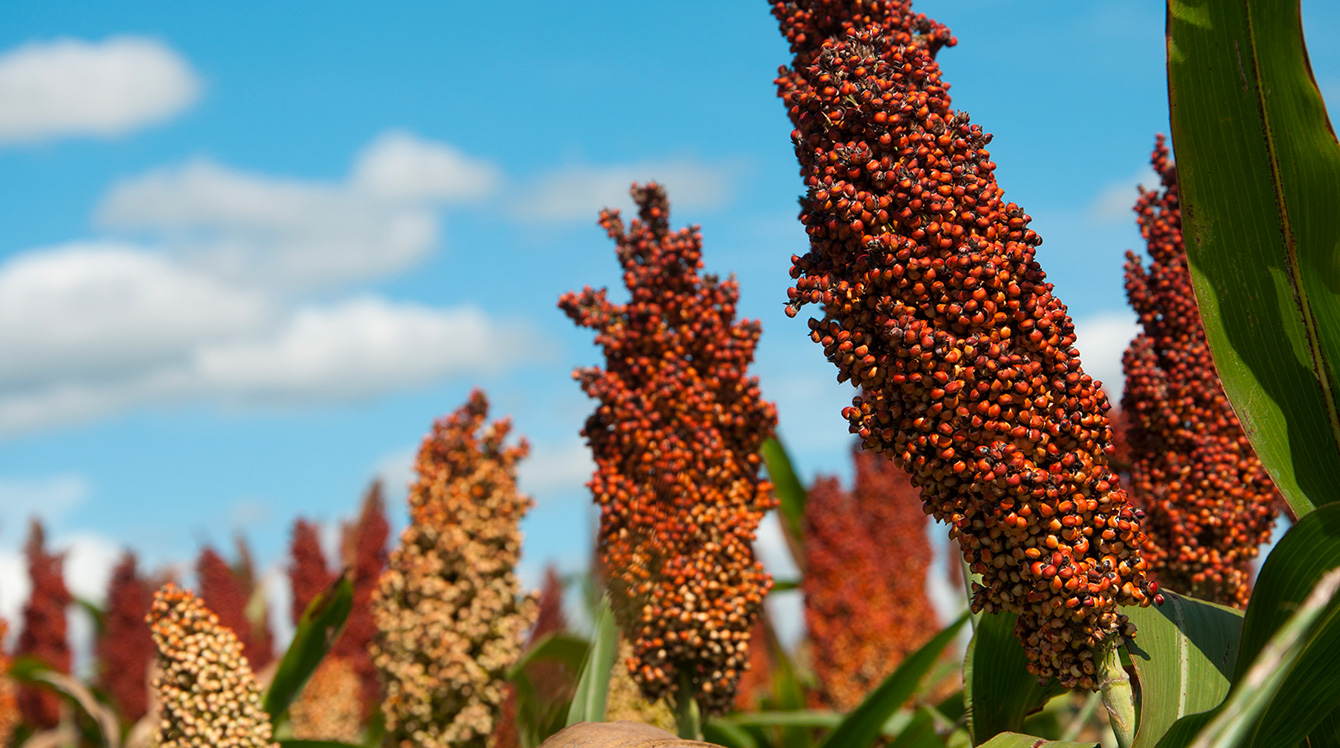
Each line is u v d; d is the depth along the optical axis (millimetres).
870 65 1132
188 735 1245
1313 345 1155
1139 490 1244
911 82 1140
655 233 1328
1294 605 1091
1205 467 1229
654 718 1382
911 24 1206
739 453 1306
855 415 1126
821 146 1135
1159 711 1115
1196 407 1233
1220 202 1162
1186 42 1156
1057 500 1107
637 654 1297
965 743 1405
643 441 1300
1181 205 1166
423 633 1487
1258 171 1155
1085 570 1106
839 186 1117
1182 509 1233
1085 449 1113
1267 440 1159
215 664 1255
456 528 1495
